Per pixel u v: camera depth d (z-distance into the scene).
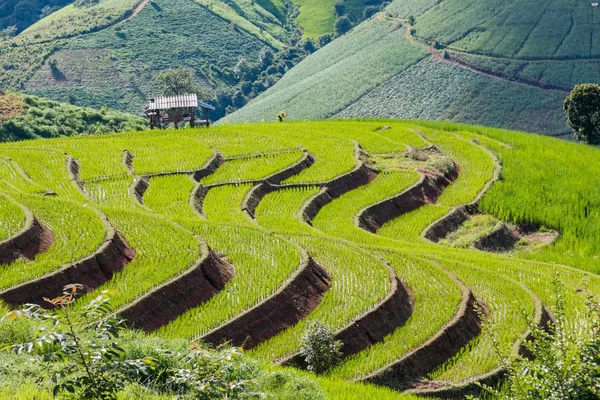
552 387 20.89
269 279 40.34
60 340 15.49
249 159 73.62
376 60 183.88
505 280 46.75
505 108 157.50
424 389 33.22
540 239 64.44
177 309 36.66
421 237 61.09
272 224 57.41
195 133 84.19
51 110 108.31
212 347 32.38
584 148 88.19
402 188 69.06
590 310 22.55
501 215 67.06
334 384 28.31
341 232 57.94
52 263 37.41
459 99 161.12
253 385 22.77
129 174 65.06
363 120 99.94
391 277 42.75
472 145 85.00
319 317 37.91
